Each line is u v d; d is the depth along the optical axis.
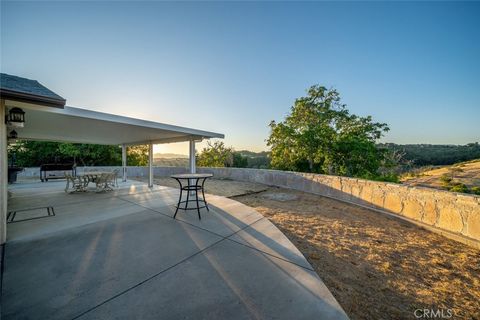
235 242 2.93
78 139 8.94
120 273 2.09
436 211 3.83
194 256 2.48
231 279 2.00
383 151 10.88
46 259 2.37
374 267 2.56
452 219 3.57
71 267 2.20
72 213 4.41
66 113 3.43
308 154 11.05
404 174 15.39
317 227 3.97
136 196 6.42
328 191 6.93
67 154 15.06
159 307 1.60
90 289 1.81
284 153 11.97
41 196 6.37
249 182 10.98
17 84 3.01
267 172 10.10
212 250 2.66
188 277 2.03
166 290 1.81
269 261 2.38
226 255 2.52
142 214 4.35
